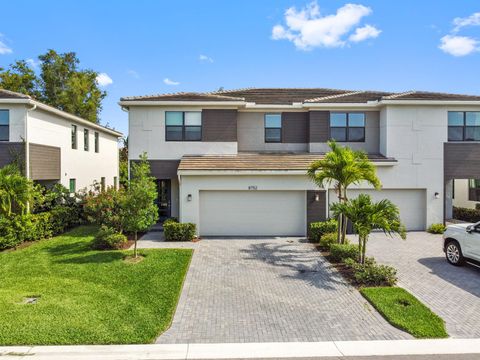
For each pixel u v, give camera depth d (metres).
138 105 16.92
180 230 14.55
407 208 17.17
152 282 9.34
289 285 9.38
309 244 14.05
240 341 6.45
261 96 20.23
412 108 17.02
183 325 7.07
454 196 22.81
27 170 15.87
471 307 7.98
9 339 6.21
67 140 20.12
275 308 7.92
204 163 15.87
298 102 19.16
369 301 8.29
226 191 15.62
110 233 13.02
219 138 17.22
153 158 17.05
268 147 18.73
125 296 8.37
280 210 15.73
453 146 17.06
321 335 6.70
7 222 13.11
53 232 15.38
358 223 9.98
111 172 28.95
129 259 11.51
